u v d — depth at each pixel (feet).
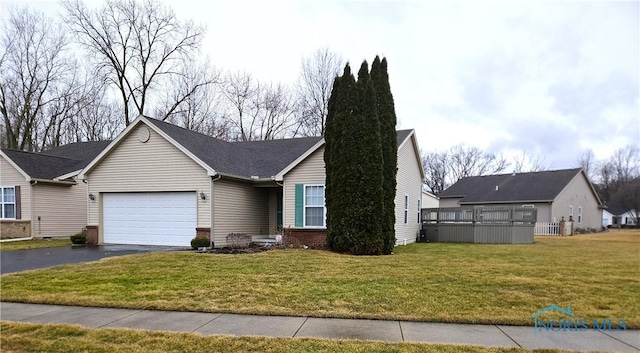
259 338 14.57
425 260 34.55
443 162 181.06
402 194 54.85
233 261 32.65
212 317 17.48
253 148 63.87
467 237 62.13
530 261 34.83
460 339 14.58
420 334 15.15
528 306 18.88
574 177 102.99
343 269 28.84
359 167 40.96
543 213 96.73
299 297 20.47
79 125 105.40
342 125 42.24
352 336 14.90
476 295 20.90
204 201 47.11
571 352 13.32
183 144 48.39
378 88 45.06
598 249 48.42
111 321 17.02
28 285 23.72
